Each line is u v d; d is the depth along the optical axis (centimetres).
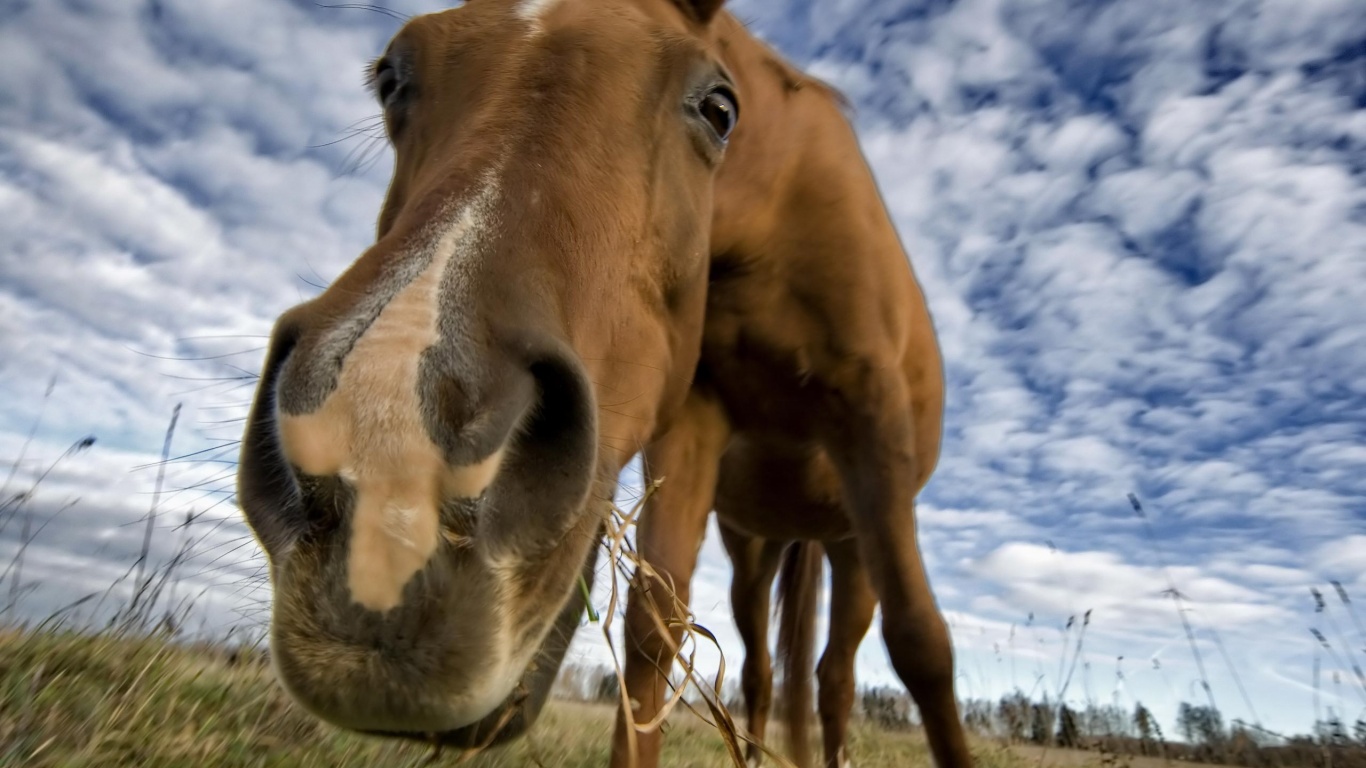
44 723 48
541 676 42
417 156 45
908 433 70
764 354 70
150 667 61
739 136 65
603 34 47
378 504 27
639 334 47
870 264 70
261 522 29
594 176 42
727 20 68
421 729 28
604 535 45
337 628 26
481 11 48
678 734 115
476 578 28
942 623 65
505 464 31
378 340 29
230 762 52
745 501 88
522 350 32
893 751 126
